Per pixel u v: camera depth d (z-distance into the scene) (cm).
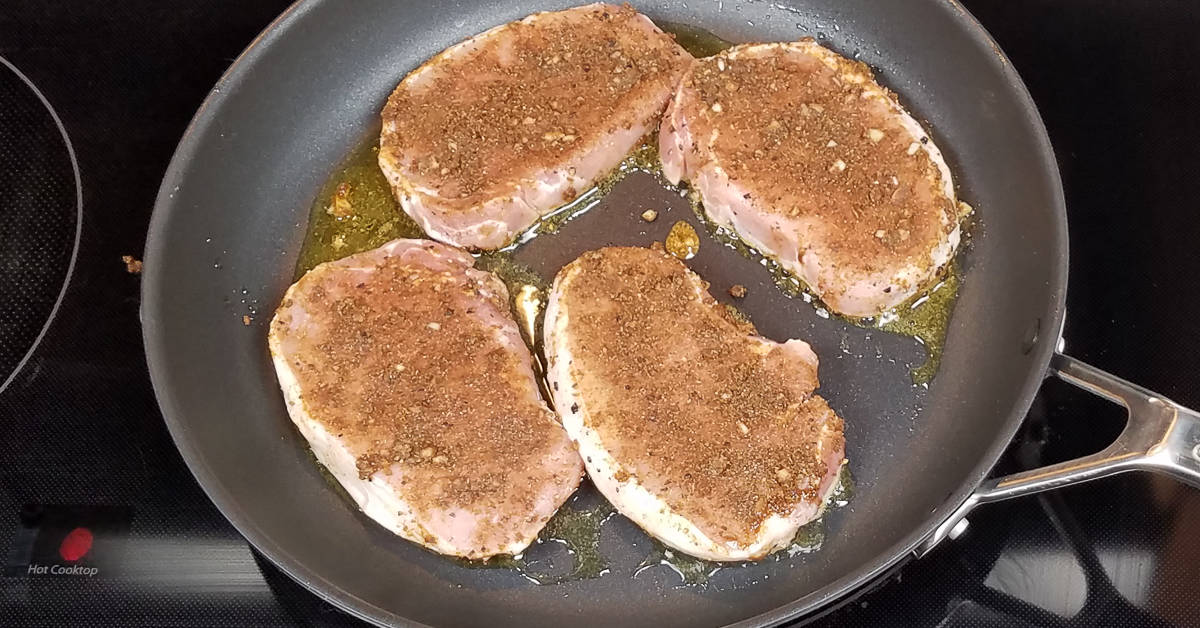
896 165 38
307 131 41
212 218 38
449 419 35
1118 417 34
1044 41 41
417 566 34
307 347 36
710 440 34
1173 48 40
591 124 39
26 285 37
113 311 36
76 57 41
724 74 40
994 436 34
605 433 34
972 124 39
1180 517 33
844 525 35
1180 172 38
